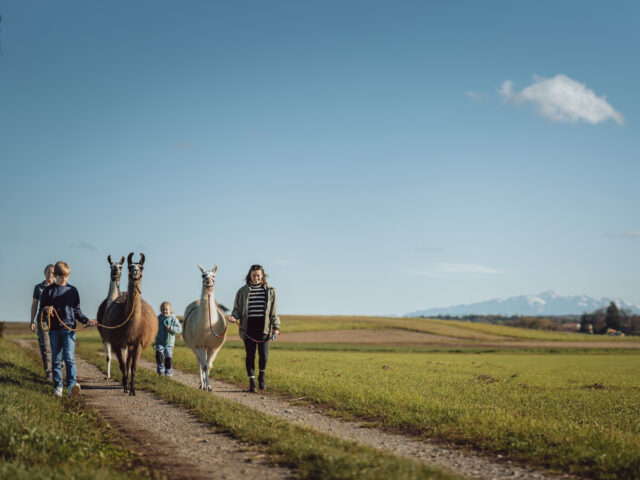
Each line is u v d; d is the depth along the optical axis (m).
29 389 10.40
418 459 6.58
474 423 8.26
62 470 5.18
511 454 6.80
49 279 12.40
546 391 14.66
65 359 10.59
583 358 42.94
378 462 5.58
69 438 6.32
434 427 8.26
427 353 49.34
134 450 6.60
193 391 11.12
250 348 13.02
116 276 13.13
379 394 11.60
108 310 12.19
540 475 5.90
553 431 7.60
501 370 24.66
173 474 5.61
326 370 19.94
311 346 57.59
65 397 10.20
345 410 10.04
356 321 101.12
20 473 4.92
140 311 11.54
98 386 12.69
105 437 7.07
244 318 13.05
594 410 10.90
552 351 56.75
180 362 20.23
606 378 20.70
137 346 11.64
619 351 57.50
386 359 32.41
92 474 5.02
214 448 6.77
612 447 6.60
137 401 10.52
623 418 9.90
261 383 13.18
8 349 21.50
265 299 13.14
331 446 6.50
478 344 72.62
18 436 6.04
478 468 6.18
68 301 10.69
